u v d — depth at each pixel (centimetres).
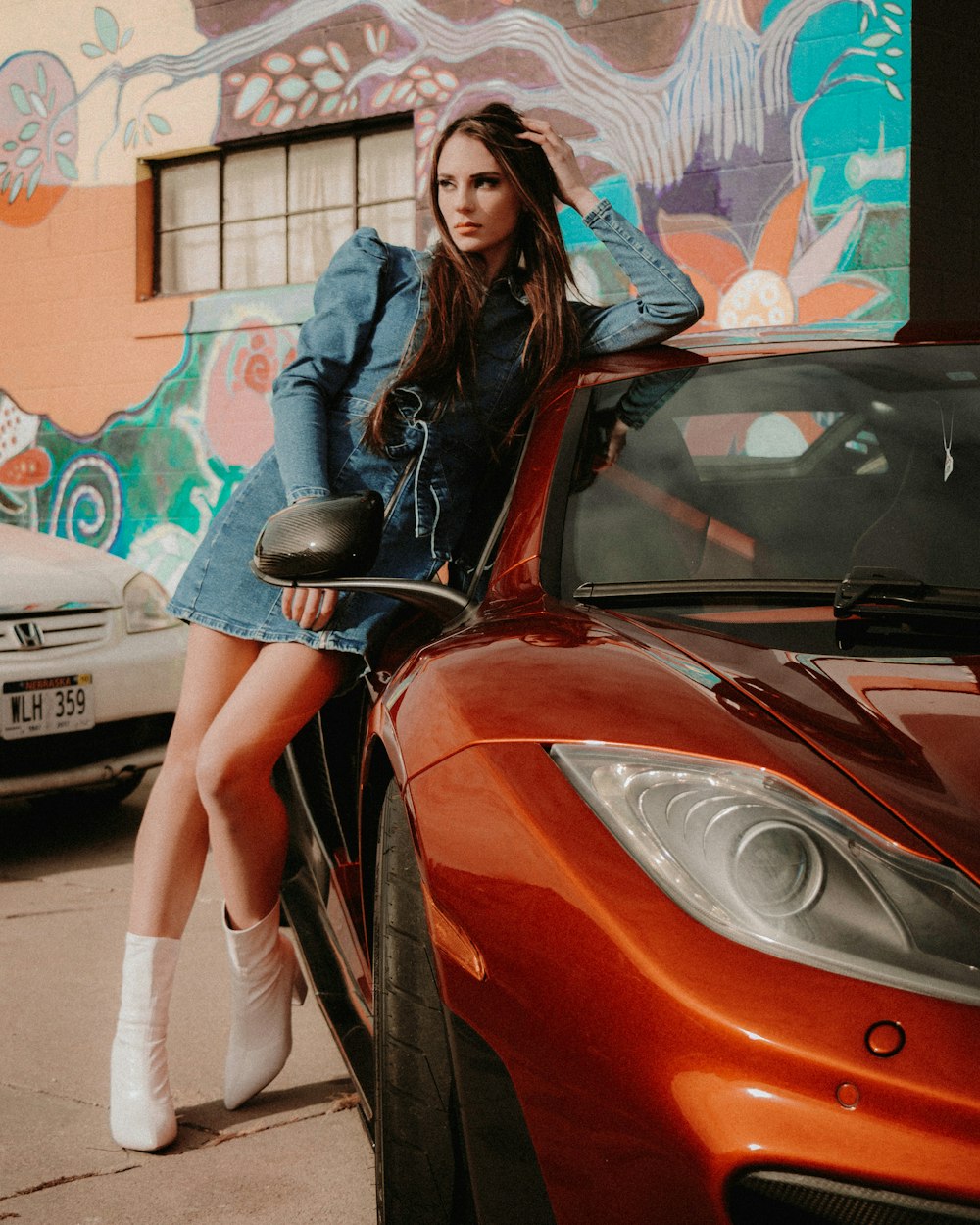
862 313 624
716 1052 119
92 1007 307
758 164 644
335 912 236
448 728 155
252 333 792
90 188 852
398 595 199
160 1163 229
